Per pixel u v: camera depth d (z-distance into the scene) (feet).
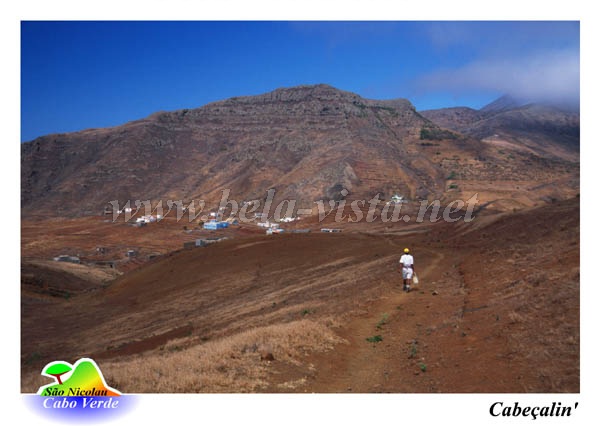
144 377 34.24
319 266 153.79
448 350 38.40
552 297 41.81
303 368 36.22
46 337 129.39
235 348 40.83
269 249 203.62
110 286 207.62
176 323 109.60
